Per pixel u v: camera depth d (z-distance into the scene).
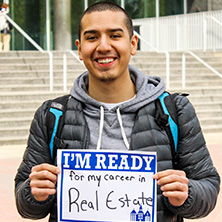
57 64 16.19
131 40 2.75
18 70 15.63
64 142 2.72
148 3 22.25
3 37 17.11
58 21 20.38
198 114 13.90
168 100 2.76
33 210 2.66
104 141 2.69
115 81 2.69
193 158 2.71
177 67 17.56
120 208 2.54
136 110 2.71
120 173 2.55
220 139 12.22
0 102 12.81
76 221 2.56
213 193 2.67
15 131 11.89
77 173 2.56
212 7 22.03
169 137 2.70
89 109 2.77
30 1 19.95
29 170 2.77
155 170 2.54
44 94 13.64
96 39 2.63
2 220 6.11
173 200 2.50
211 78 17.23
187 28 20.70
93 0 21.02
